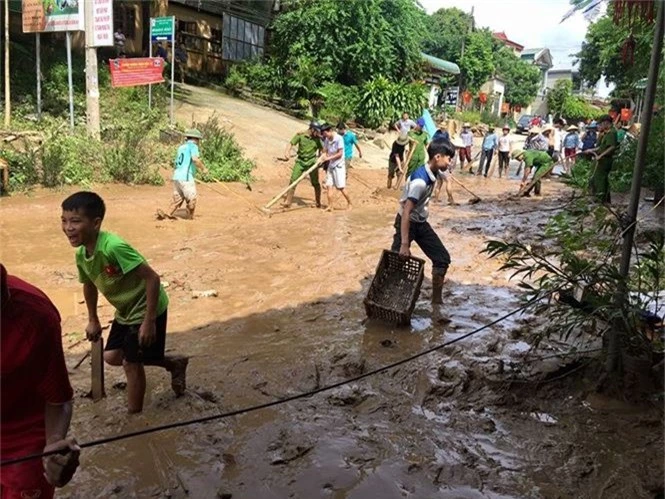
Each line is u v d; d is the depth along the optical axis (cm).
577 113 5003
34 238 845
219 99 2097
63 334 538
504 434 376
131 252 353
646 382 414
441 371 456
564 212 619
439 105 3803
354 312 596
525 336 534
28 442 231
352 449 355
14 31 1730
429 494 315
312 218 1084
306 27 2366
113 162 1250
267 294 649
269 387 434
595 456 350
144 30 2123
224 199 1220
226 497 310
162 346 386
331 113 2283
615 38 1052
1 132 1241
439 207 1268
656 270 448
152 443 356
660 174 1238
